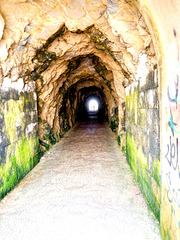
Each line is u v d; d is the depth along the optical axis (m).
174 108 1.63
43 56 4.37
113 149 6.17
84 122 14.93
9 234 2.25
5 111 3.19
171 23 1.53
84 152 5.90
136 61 3.41
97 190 3.32
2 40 2.90
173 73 1.63
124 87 5.30
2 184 3.03
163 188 1.99
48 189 3.40
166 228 1.87
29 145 4.35
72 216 2.57
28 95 4.39
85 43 4.72
